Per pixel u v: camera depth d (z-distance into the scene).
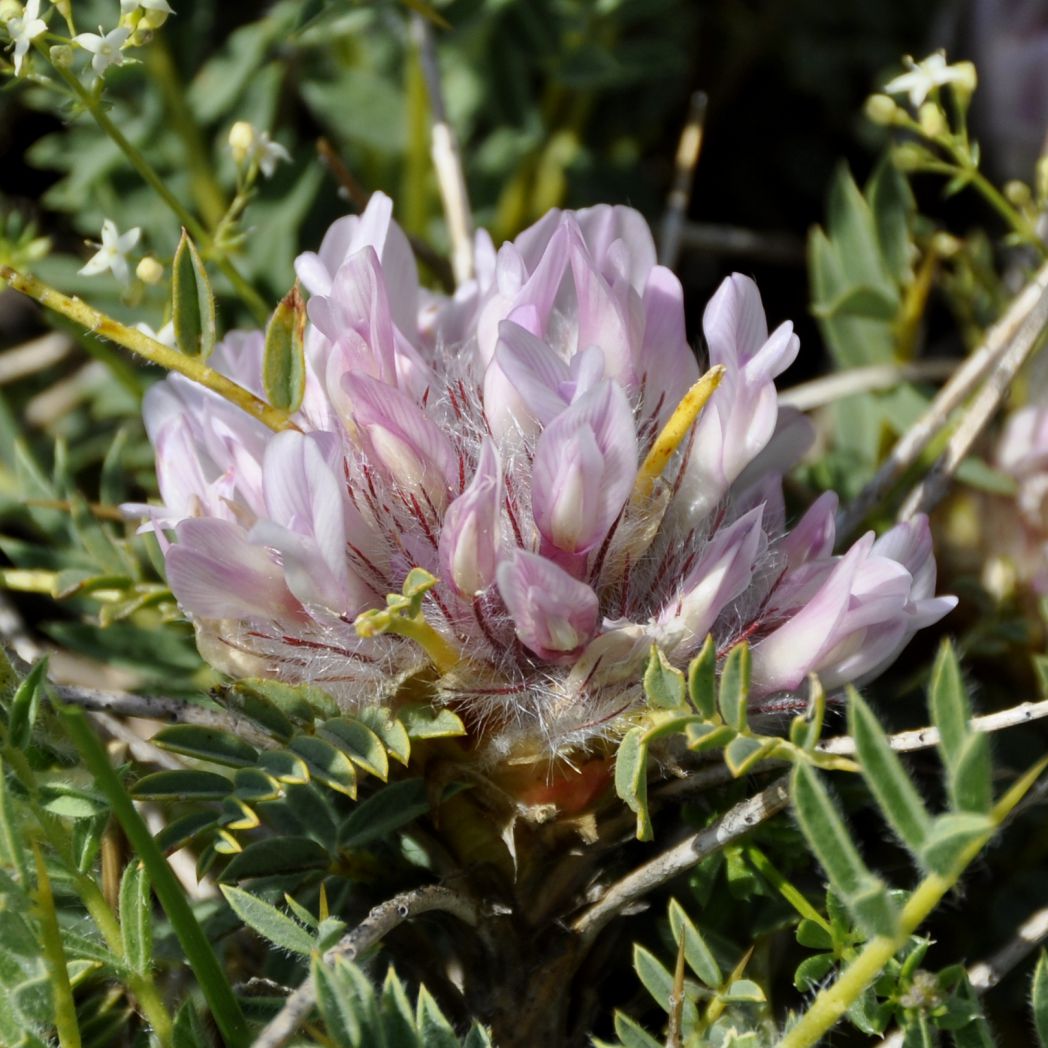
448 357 0.18
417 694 0.17
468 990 0.18
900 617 0.17
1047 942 0.20
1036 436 0.21
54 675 0.21
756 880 0.18
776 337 0.18
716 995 0.17
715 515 0.18
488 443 0.17
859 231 0.22
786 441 0.19
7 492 0.22
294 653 0.17
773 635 0.17
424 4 0.22
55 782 0.17
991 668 0.21
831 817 0.15
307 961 0.18
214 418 0.18
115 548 0.20
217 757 0.17
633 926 0.19
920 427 0.20
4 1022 0.16
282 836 0.18
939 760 0.20
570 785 0.17
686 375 0.18
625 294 0.18
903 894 0.17
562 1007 0.18
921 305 0.22
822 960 0.17
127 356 0.23
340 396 0.17
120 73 0.22
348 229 0.18
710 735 0.17
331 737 0.17
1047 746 0.21
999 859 0.20
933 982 0.17
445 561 0.17
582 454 0.17
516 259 0.18
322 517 0.17
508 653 0.17
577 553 0.17
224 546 0.17
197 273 0.18
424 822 0.18
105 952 0.17
